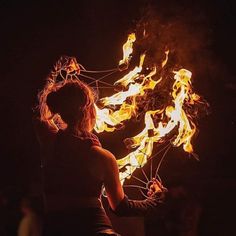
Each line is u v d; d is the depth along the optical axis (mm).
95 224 3484
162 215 5016
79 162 3559
